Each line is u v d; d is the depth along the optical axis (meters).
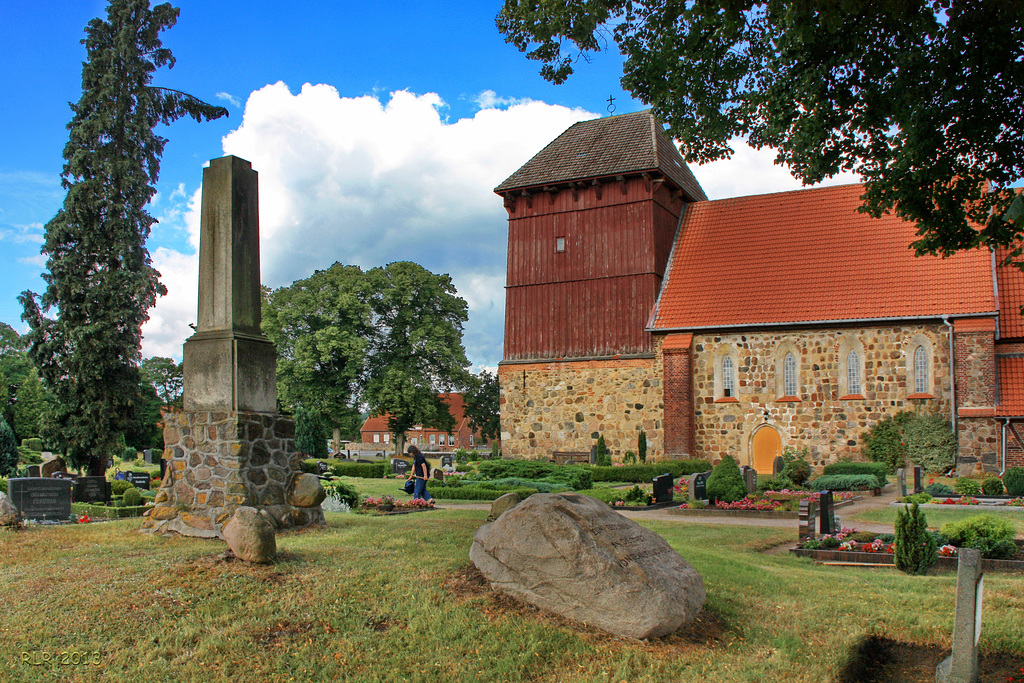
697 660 7.75
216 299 12.55
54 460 27.78
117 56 32.53
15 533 12.08
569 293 37.78
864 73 11.85
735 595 9.89
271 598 8.66
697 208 39.25
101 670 7.16
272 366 12.91
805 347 33.03
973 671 7.08
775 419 33.31
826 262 34.16
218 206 12.69
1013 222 11.89
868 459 31.47
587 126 40.12
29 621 8.00
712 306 34.72
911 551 12.05
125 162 32.25
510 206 39.47
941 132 11.63
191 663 7.29
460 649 7.73
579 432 36.78
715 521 18.77
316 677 7.19
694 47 13.04
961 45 11.12
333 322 50.59
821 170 12.62
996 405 29.12
